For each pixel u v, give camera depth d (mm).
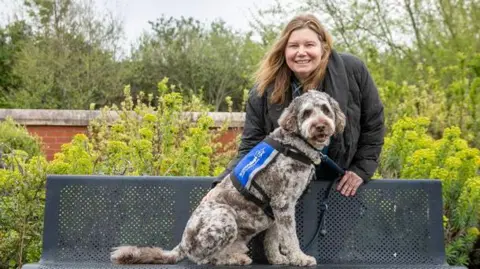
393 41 11914
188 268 3312
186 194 3893
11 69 21516
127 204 3873
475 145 7180
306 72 3588
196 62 25109
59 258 3787
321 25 3678
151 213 3877
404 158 5074
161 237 3873
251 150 3543
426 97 8070
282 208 3371
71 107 19844
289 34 3646
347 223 3865
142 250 3463
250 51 13992
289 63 3605
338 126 3428
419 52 11305
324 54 3633
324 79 3627
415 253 3873
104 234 3850
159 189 3889
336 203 3869
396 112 7469
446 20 10781
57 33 21156
